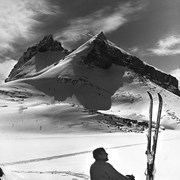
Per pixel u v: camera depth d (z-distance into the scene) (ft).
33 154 206.39
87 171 98.99
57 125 624.59
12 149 250.57
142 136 457.68
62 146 287.07
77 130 600.39
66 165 122.83
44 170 110.01
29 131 584.40
